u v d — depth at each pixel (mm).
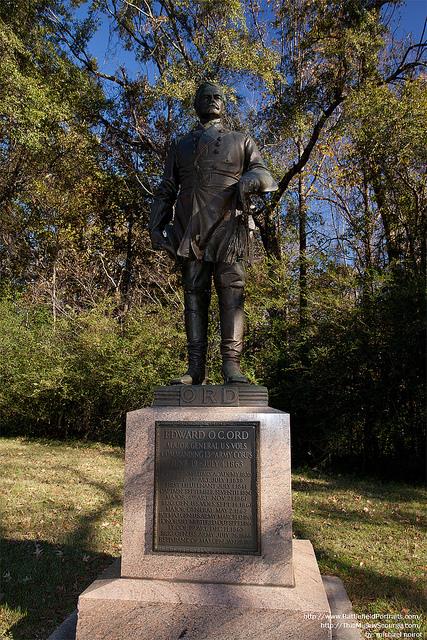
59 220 19016
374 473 10031
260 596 2953
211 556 3162
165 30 16625
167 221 4094
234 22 15203
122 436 12219
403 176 12859
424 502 7453
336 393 10148
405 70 15148
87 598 2988
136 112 17578
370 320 9883
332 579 4109
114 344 12125
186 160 3850
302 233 16094
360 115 12719
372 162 13258
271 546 3131
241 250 3771
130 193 17859
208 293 3918
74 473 8367
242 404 3449
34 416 12492
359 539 5520
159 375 11812
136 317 13000
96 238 19391
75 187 18453
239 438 3248
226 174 3758
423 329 9148
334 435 10086
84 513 6172
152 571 3184
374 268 11164
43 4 16547
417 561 4852
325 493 7895
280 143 15273
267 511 3172
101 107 17203
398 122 12227
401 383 9750
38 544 5086
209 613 2898
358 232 13664
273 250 15688
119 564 3508
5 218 19109
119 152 18047
